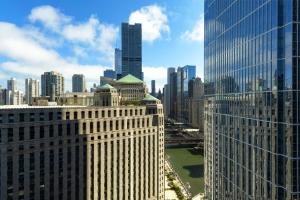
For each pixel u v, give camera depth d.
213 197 118.31
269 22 69.69
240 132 87.62
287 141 63.69
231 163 95.81
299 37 62.22
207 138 127.44
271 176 68.88
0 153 97.94
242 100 86.00
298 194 62.31
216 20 112.69
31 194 104.62
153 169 160.88
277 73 66.44
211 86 119.69
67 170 115.44
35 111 106.31
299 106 62.22
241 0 86.94
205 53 129.62
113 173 133.25
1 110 98.44
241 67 86.88
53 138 111.19
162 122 184.88
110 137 131.75
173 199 194.38
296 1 62.16
